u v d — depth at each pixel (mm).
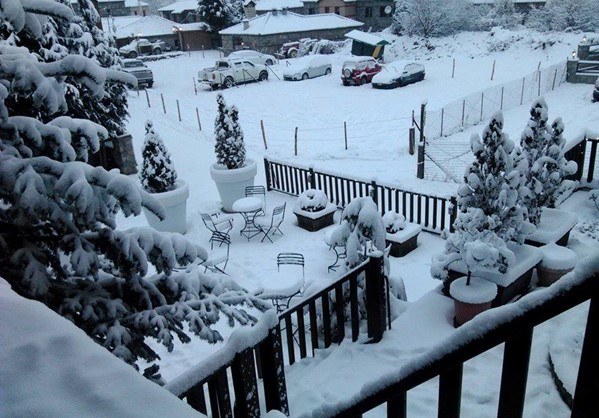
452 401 1383
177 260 3711
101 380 1612
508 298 5488
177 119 21312
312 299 5082
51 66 3332
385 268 5953
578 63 22625
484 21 35719
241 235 9953
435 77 27266
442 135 17266
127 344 3395
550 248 5918
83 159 3770
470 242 5156
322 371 4797
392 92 24375
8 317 1904
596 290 1005
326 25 40875
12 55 3328
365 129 18484
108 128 14180
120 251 3471
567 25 32000
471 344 1243
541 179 6277
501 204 5402
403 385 1443
